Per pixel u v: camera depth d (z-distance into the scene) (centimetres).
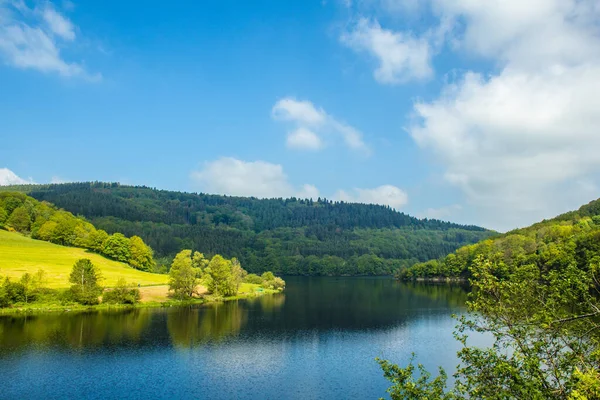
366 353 6675
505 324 1934
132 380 5319
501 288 1978
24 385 5081
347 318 9806
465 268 19525
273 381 5344
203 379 5394
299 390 5028
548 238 14725
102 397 4747
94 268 11369
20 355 6278
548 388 1684
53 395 4784
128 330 8069
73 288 10375
